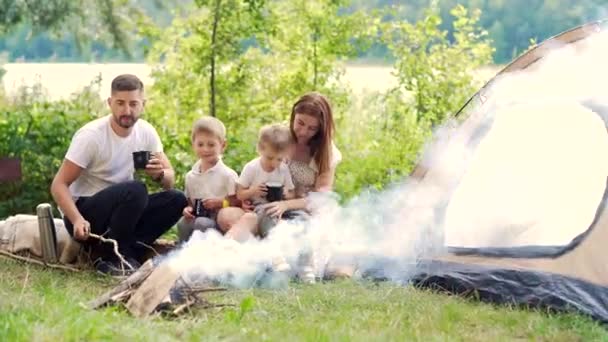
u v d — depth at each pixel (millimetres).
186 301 5922
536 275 6430
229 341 5234
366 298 6414
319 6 12281
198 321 5641
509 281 6465
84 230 7020
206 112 12305
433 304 6309
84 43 11141
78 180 7457
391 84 12484
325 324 5648
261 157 7586
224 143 7773
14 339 4824
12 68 14836
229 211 7434
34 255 7445
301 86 12266
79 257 7348
